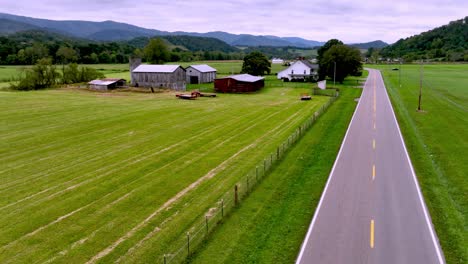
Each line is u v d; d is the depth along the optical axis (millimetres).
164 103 57156
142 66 84812
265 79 102875
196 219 19281
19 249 16719
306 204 20484
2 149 31734
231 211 20016
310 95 66750
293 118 45281
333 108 51688
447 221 18344
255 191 22625
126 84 85375
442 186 22734
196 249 16422
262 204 20766
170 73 79875
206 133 37688
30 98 61938
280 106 54406
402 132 36500
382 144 32188
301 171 25875
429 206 20016
